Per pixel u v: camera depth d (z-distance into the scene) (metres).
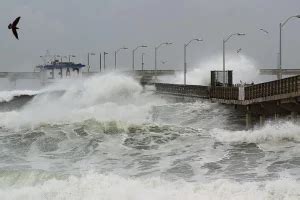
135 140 66.69
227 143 64.31
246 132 68.44
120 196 40.72
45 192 43.00
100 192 41.84
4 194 43.09
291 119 77.06
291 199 37.22
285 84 76.31
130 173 49.31
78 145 63.97
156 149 61.66
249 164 51.41
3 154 60.19
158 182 43.00
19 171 49.28
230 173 47.72
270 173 46.97
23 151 61.72
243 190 39.47
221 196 38.91
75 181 44.44
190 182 44.06
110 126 72.62
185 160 54.78
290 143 62.41
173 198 39.28
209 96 109.19
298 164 50.62
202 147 62.19
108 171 50.34
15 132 71.06
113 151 60.81
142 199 39.66
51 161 56.34
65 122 76.56
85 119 78.56
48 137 67.62
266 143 63.12
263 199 37.62
